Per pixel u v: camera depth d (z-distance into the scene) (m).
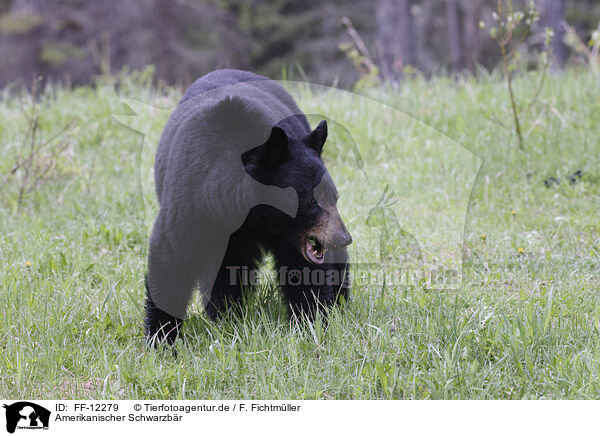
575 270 6.66
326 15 32.12
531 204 8.50
